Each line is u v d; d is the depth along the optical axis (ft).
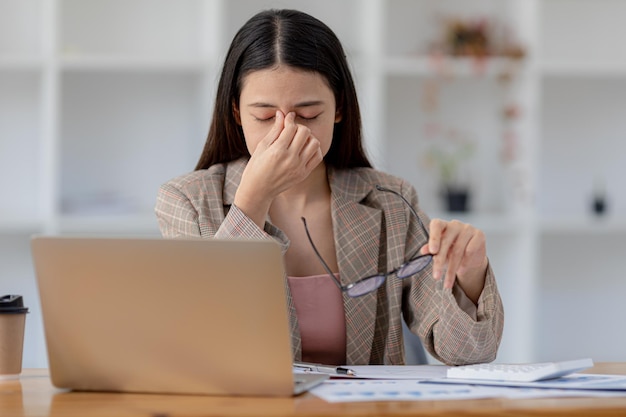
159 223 6.77
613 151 14.67
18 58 12.40
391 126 14.17
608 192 14.67
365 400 4.59
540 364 5.60
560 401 4.58
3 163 13.41
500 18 14.23
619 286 14.84
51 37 12.50
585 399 4.65
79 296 4.85
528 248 13.30
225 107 6.72
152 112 13.74
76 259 4.79
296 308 6.58
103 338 4.89
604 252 14.82
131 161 13.70
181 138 13.82
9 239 13.37
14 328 5.59
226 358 4.75
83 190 13.55
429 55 13.76
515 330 13.64
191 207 6.62
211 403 4.59
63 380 5.03
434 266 5.56
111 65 12.65
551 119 14.57
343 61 6.57
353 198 6.90
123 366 4.91
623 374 5.74
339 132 6.93
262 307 4.65
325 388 4.97
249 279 4.62
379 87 13.01
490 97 14.38
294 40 6.23
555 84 14.53
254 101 6.21
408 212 6.94
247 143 6.41
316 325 6.59
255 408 4.41
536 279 14.35
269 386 4.74
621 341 14.87
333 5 13.87
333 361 6.68
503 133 14.29
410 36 14.07
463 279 6.17
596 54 14.55
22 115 13.44
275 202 6.88
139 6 13.58
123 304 4.80
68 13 13.35
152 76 13.71
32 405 4.62
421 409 4.33
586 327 14.80
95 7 13.44
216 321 4.72
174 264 4.68
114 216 12.89
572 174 14.64
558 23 14.46
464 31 13.66
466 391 4.84
